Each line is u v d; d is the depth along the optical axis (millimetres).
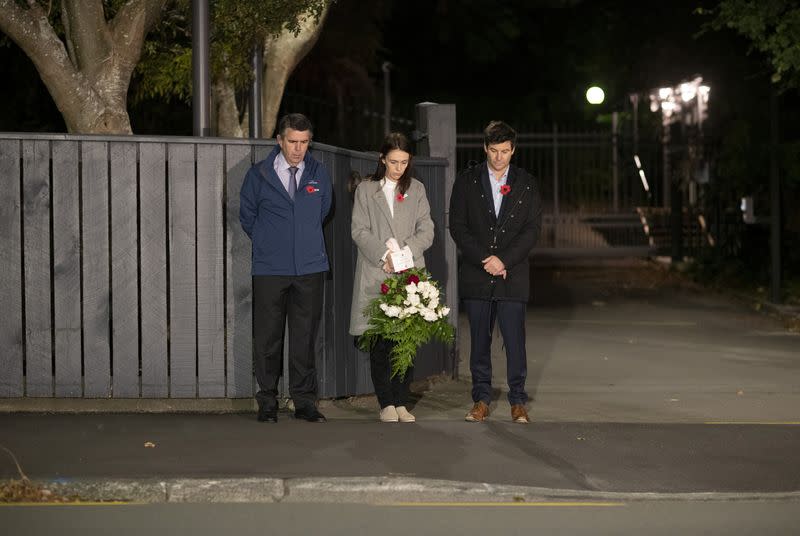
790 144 22094
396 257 10336
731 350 16203
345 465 8789
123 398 10758
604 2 47812
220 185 10750
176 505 8125
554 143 33562
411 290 10227
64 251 10625
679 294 23891
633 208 34438
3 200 10547
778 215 20891
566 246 32969
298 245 10289
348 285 11570
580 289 24891
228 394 10859
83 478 8289
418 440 9625
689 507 8117
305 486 8281
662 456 9250
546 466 8898
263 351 10336
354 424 10234
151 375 10781
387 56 55656
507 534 7488
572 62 55719
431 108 13219
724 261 26562
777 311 20188
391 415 10461
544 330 18250
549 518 7836
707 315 20359
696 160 29344
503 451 9312
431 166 12742
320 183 10375
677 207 29641
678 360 15281
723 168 26422
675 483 8531
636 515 7918
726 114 29594
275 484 8289
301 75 31000
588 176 37844
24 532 7477
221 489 8250
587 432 10031
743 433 10062
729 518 7852
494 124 10539
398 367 10258
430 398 12266
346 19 31469
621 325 18922
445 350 13250
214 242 10781
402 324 10227
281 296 10344
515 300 10609
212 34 14844
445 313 10359
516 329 10648
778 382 13578
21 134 10516
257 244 10336
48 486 8234
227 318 10828
